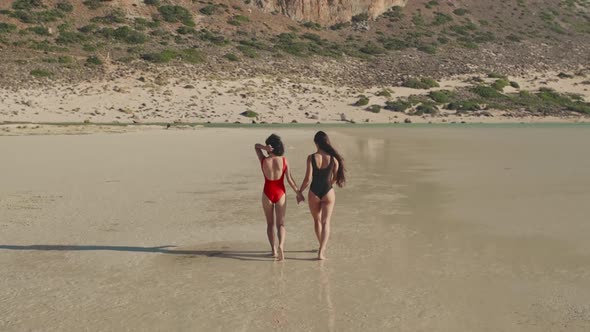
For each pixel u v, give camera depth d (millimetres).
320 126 44625
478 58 77625
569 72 74062
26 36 61094
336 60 70688
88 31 65688
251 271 6797
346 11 89625
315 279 6461
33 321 5285
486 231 8734
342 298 5836
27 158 20203
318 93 57500
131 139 29641
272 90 56625
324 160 7320
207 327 5129
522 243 7992
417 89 61750
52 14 67562
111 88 52062
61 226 9234
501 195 12102
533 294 5914
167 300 5820
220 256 7477
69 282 6418
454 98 59750
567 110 58312
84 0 73812
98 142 27688
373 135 34562
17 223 9445
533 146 25828
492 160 19625
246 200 11641
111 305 5691
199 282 6398
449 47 81938
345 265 7004
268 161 7387
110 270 6863
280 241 7262
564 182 13977
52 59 56031
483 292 5988
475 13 98562
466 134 35375
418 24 90812
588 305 5586
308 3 86875
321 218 7547
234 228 9102
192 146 25734
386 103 56031
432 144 27469
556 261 7102
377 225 9211
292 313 5441
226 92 54438
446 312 5438
